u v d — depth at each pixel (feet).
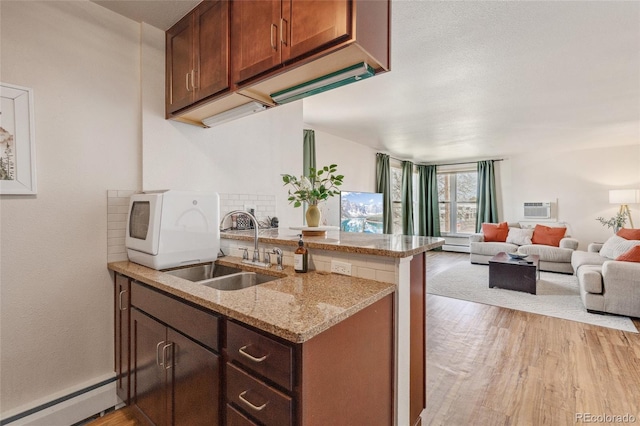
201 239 6.21
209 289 4.34
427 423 5.68
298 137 10.47
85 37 6.07
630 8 6.09
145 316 5.24
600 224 19.62
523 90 10.34
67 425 5.78
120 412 6.26
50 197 5.71
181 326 4.35
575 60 8.28
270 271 5.58
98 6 6.22
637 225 18.54
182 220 5.91
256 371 3.32
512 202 22.77
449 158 24.16
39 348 5.63
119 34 6.51
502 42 7.37
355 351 3.79
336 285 4.50
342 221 16.65
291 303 3.70
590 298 11.12
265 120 9.35
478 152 21.58
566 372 7.34
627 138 17.15
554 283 15.15
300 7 4.20
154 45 6.90
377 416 4.28
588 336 9.32
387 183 21.54
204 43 5.81
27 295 5.50
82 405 5.96
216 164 8.07
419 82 9.70
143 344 5.29
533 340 9.09
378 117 13.51
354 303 3.71
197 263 6.36
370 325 4.09
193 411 4.13
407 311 4.87
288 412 3.00
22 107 5.36
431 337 9.34
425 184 26.40
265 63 4.64
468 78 9.43
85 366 6.15
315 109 12.38
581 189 20.26
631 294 10.44
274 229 8.56
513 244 19.21
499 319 10.74
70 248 5.96
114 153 6.48
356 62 4.35
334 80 4.73
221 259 6.71
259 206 9.12
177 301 4.44
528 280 13.69
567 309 11.64
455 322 10.48
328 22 3.94
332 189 16.57
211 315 3.83
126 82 6.63
